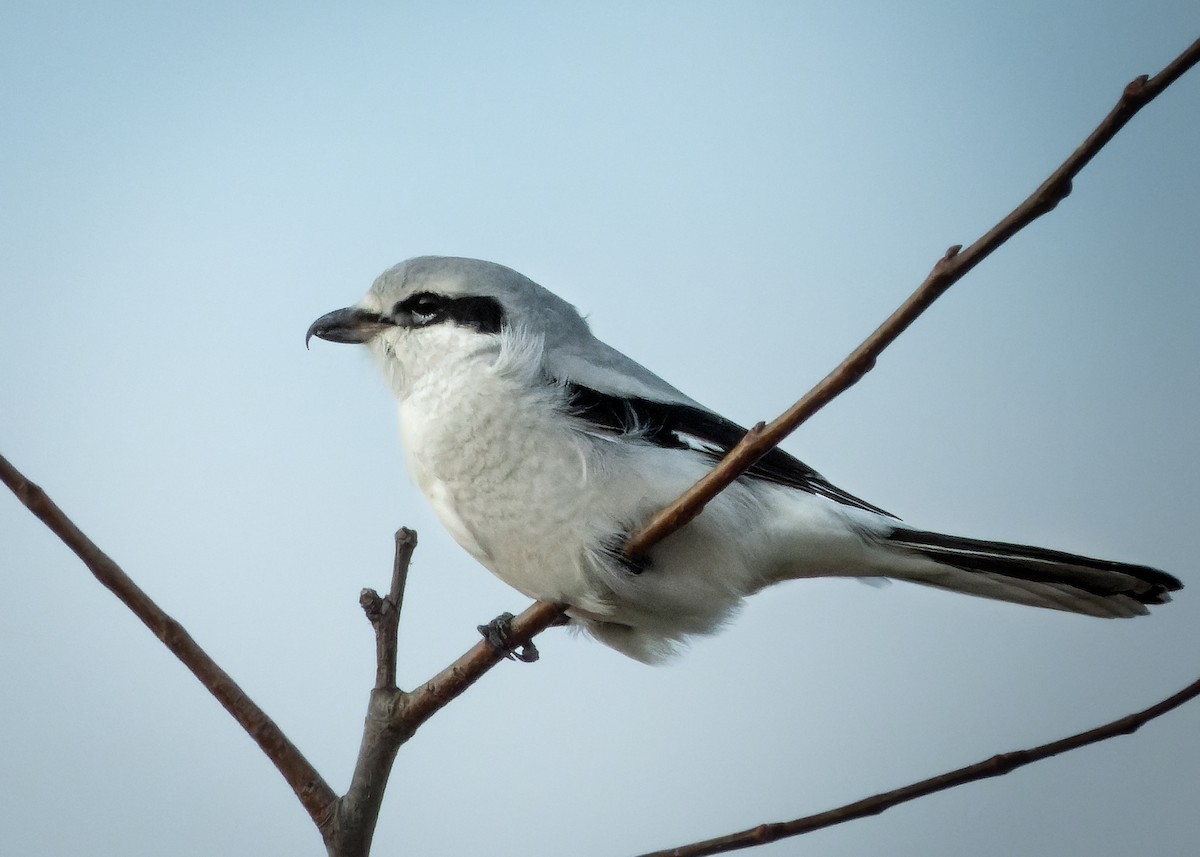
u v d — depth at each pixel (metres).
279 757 6.08
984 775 6.04
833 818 6.12
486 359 8.16
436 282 8.50
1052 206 5.00
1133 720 5.94
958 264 5.23
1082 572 7.80
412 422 8.26
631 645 8.61
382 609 6.40
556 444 7.80
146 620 6.03
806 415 5.97
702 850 6.17
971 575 8.12
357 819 6.04
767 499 8.17
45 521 5.90
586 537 7.77
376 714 6.25
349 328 8.69
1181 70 4.64
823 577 8.54
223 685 6.09
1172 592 7.74
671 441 8.07
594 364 8.32
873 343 5.56
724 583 8.04
